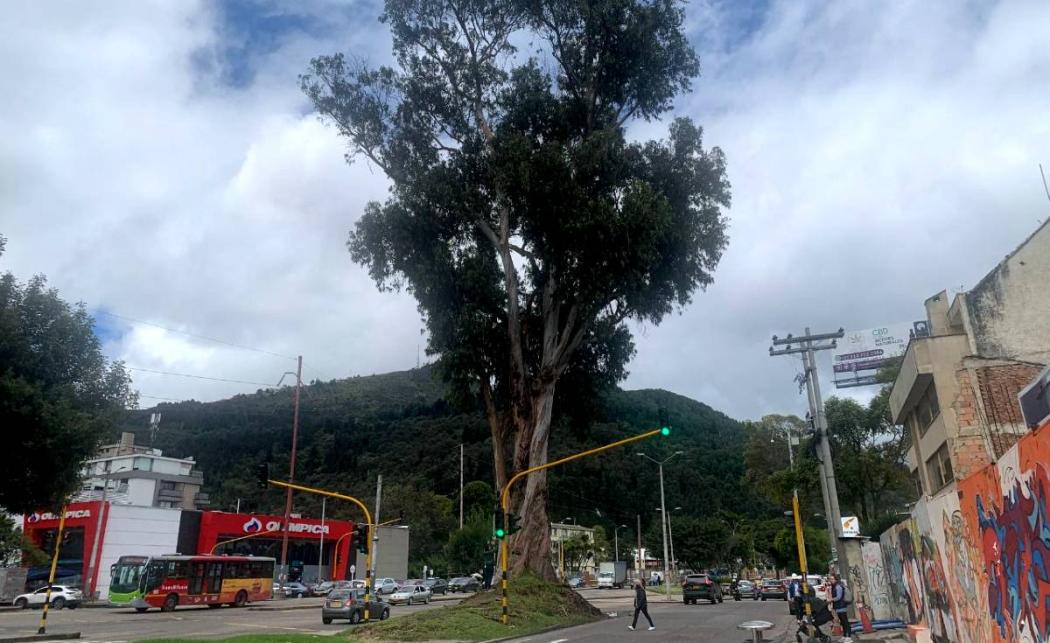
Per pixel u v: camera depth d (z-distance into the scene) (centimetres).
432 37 3253
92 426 1536
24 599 4459
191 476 8006
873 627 2298
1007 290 2070
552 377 3155
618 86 3319
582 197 2869
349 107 3183
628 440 2478
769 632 2383
